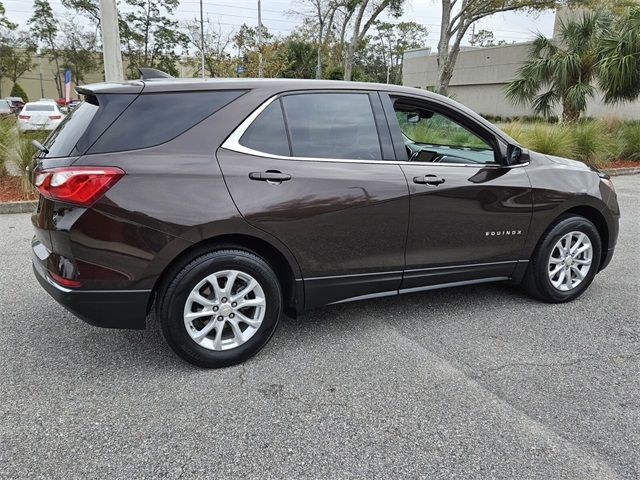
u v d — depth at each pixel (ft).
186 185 9.20
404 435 8.20
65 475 7.16
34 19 176.24
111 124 9.12
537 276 13.39
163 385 9.52
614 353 11.10
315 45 110.42
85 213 8.70
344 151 10.77
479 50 123.54
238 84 10.14
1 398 8.98
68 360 10.39
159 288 9.57
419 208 11.28
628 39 44.14
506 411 8.89
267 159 9.96
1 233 20.16
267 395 9.26
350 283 11.06
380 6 78.89
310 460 7.59
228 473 7.29
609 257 14.43
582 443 8.10
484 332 12.05
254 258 9.98
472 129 12.42
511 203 12.40
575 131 40.86
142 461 7.48
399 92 11.67
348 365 10.39
